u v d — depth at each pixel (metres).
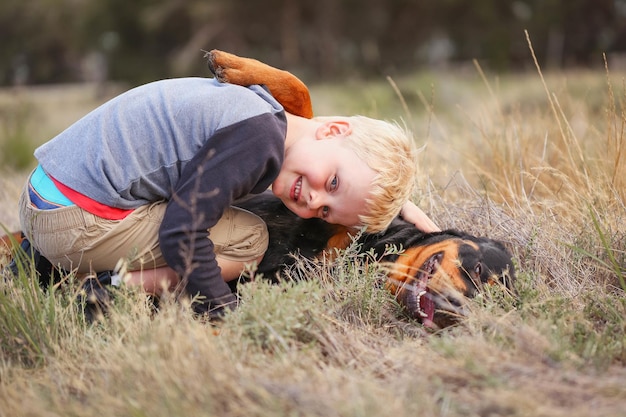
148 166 3.07
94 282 3.18
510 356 2.47
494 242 3.26
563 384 2.29
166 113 3.08
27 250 3.37
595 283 3.29
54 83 35.97
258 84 3.27
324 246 3.54
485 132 5.12
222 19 24.45
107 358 2.51
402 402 2.22
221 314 3.03
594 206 3.72
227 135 2.97
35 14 30.97
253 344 2.66
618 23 24.84
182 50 25.09
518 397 2.12
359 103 13.04
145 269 3.25
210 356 2.39
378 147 3.14
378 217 3.17
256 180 3.01
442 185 4.61
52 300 2.82
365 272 3.13
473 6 24.72
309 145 3.16
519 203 4.11
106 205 3.07
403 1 25.11
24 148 8.54
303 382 2.29
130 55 26.05
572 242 3.57
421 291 2.99
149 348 2.38
